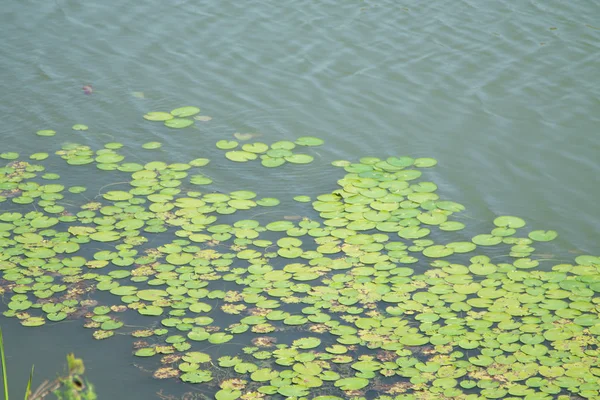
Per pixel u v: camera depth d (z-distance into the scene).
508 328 5.64
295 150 8.24
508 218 7.16
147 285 6.10
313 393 4.99
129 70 9.73
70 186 7.50
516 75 9.59
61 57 9.98
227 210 7.17
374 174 7.81
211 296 5.98
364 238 6.78
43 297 5.93
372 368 5.22
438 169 7.93
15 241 6.60
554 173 7.89
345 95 9.25
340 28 10.64
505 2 11.27
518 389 5.01
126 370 5.21
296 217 7.10
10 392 5.02
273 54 10.09
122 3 11.30
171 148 8.23
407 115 8.87
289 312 5.82
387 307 5.88
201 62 9.93
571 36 10.39
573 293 6.06
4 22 10.71
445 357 5.34
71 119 8.73
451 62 9.87
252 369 5.21
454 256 6.58
